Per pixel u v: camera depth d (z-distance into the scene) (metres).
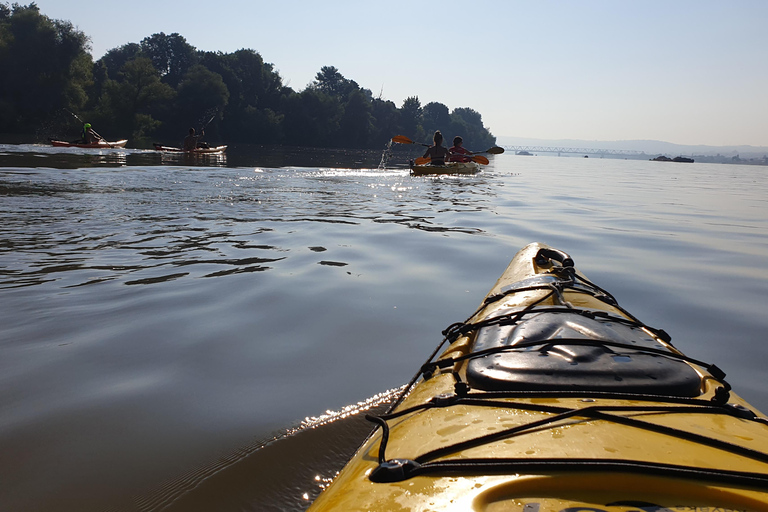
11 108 43.69
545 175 19.75
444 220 7.25
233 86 65.75
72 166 12.95
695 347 3.06
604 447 1.20
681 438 1.25
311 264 4.69
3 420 2.14
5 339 2.93
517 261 3.40
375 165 22.33
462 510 1.01
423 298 3.86
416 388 1.77
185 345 2.93
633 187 14.55
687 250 5.63
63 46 47.53
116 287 3.86
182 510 1.67
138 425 2.14
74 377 2.53
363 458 1.34
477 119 158.12
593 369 1.51
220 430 2.12
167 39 88.00
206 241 5.40
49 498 1.70
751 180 20.25
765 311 3.67
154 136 57.19
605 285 4.26
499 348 1.70
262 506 1.70
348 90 100.69
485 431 1.31
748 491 1.05
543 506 1.03
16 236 5.28
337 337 3.11
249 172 14.08
